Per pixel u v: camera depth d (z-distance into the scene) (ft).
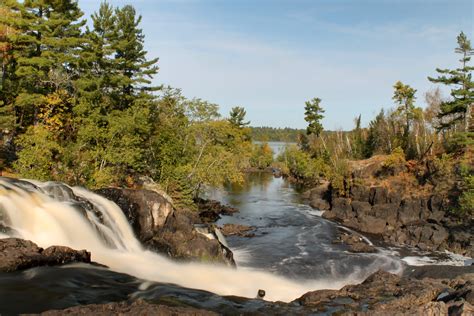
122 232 82.84
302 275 89.35
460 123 215.92
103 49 137.49
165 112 164.96
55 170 107.14
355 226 157.07
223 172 161.89
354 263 99.66
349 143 333.83
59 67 122.62
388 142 272.10
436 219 151.43
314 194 230.07
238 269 88.33
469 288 50.34
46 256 52.95
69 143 118.01
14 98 121.39
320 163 315.58
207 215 159.22
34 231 62.90
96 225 75.51
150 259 77.25
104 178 112.37
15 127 119.85
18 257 49.65
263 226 146.92
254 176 381.60
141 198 89.81
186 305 46.55
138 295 49.01
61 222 67.72
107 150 119.96
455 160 179.42
